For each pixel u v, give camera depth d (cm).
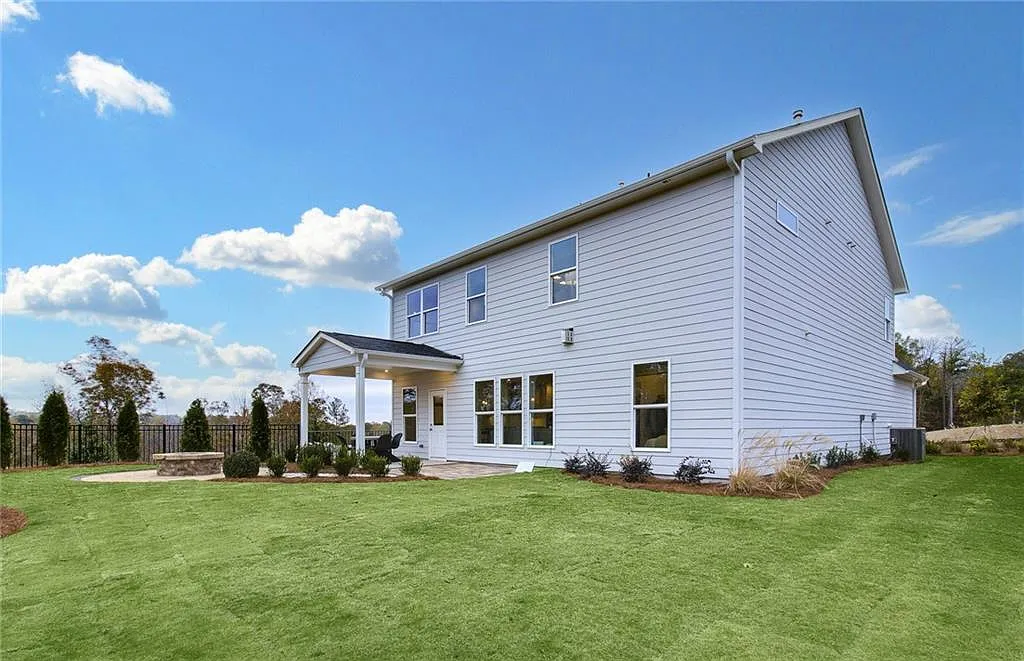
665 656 304
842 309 1307
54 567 488
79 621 363
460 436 1430
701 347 931
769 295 973
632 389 1034
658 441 988
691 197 969
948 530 573
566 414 1155
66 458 1603
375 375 1669
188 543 554
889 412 1625
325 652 313
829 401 1206
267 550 521
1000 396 2991
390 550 512
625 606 373
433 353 1438
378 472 1046
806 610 366
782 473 825
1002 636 329
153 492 876
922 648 314
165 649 320
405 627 344
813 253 1162
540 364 1224
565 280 1188
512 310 1305
